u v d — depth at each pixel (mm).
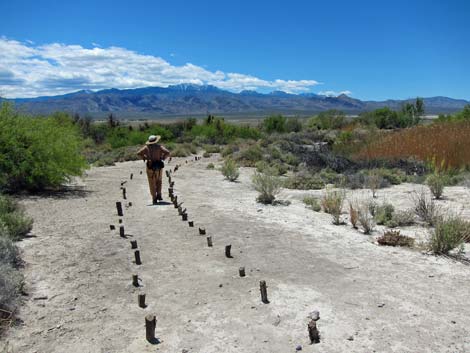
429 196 12414
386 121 49562
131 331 4805
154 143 11914
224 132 40188
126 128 42344
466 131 21016
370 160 19203
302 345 4449
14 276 5578
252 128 43375
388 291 5746
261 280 5742
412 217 9664
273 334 4680
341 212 10727
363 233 8750
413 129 26156
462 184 14203
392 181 15320
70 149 14430
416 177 15750
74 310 5273
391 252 7461
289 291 5785
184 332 4766
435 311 5148
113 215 10312
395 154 20141
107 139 39562
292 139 33656
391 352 4285
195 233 8664
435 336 4578
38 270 6434
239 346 4461
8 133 12945
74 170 14742
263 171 18922
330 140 32281
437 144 19438
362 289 5820
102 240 8070
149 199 12688
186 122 46594
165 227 9141
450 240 7312
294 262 6945
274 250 7570
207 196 13109
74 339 4641
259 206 11492
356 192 13648
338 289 5832
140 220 9773
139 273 6492
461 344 4426
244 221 9719
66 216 10133
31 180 13094
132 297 5660
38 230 8695
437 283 6023
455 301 5430
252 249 7633
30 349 4438
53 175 13547
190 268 6699
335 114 52562
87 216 10172
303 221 9750
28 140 13430
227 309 5281
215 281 6164
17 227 8117
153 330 4602
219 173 18969
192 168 21125
